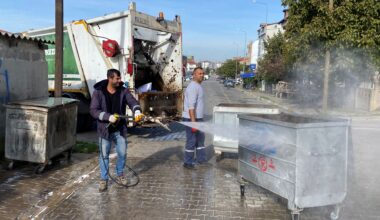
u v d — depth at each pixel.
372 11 15.77
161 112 10.44
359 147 9.30
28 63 8.20
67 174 6.26
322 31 16.08
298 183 4.19
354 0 15.95
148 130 11.44
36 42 8.48
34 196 5.23
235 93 40.28
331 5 15.91
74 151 7.79
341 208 4.96
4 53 7.38
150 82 11.07
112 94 5.59
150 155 7.89
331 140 4.28
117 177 5.95
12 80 7.63
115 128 5.59
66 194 5.35
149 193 5.48
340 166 4.36
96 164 6.91
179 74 11.30
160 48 10.88
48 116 6.11
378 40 16.03
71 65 10.51
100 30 9.99
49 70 11.37
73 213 4.72
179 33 11.29
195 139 6.86
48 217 4.59
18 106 6.10
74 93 10.62
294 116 4.88
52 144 6.34
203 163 7.23
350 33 15.70
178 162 7.30
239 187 5.78
